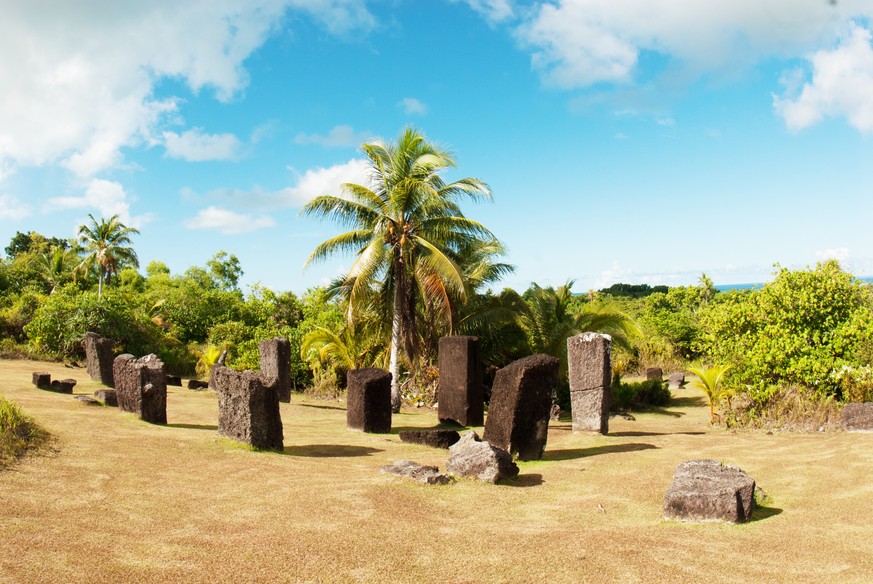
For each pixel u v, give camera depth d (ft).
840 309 48.49
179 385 68.18
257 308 120.57
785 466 29.96
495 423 33.83
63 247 199.82
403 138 63.00
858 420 38.58
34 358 78.28
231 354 87.81
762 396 46.44
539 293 71.51
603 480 28.12
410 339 65.10
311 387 75.46
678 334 104.47
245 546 18.07
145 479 25.35
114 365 41.88
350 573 16.37
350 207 62.64
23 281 141.49
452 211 64.23
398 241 62.69
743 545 18.81
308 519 20.97
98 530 18.97
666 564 17.19
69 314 82.79
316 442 37.70
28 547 17.20
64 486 23.40
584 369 43.75
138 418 38.70
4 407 30.53
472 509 23.18
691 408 63.98
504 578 16.19
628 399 63.98
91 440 31.32
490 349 71.26
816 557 17.78
